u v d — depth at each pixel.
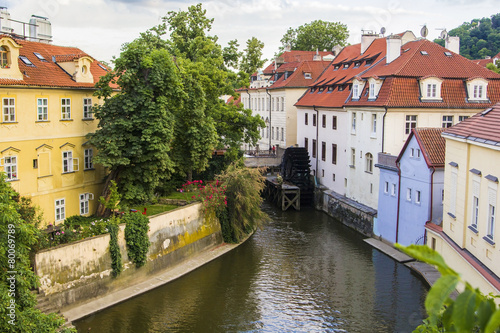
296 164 46.62
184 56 42.31
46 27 33.28
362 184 38.22
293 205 45.62
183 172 33.62
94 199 29.70
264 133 66.00
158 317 21.91
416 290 25.20
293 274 27.73
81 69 28.44
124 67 27.44
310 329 21.00
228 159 41.03
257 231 37.41
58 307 20.89
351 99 40.09
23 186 25.20
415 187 28.91
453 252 22.41
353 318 22.05
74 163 28.27
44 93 26.11
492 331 2.70
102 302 22.73
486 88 34.75
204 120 33.38
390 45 37.78
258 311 22.78
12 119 24.52
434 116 34.12
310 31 78.31
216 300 24.00
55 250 20.80
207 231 31.78
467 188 20.28
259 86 68.44
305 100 51.97
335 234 36.47
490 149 17.67
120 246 24.48
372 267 28.81
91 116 29.45
